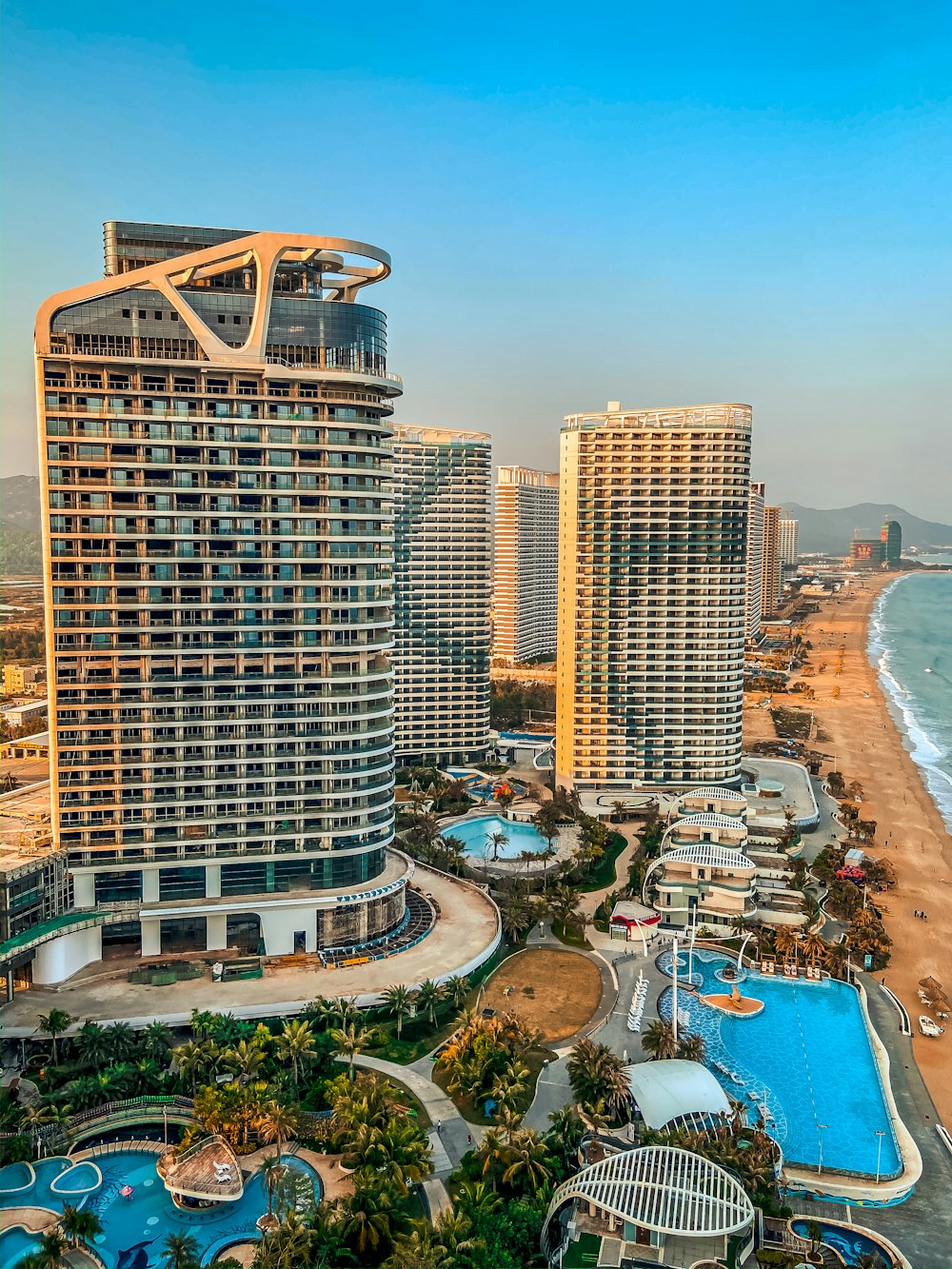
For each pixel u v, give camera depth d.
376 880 158.00
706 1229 91.12
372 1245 92.25
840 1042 139.75
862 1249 99.19
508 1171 100.88
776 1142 114.31
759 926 175.62
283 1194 98.56
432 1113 116.94
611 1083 114.94
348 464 149.12
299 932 151.62
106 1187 104.06
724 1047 137.75
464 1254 89.69
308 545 147.88
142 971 142.25
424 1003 135.62
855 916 177.75
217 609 145.62
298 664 149.12
